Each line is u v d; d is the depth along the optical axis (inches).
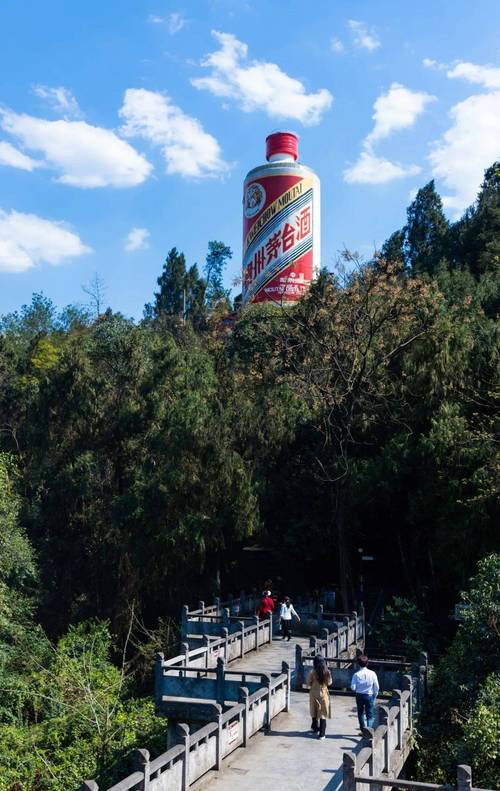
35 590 1454.2
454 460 1240.8
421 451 1289.4
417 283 1478.8
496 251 2225.6
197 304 3582.7
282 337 1672.0
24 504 1603.1
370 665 829.8
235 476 1366.9
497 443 1239.5
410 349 1478.8
